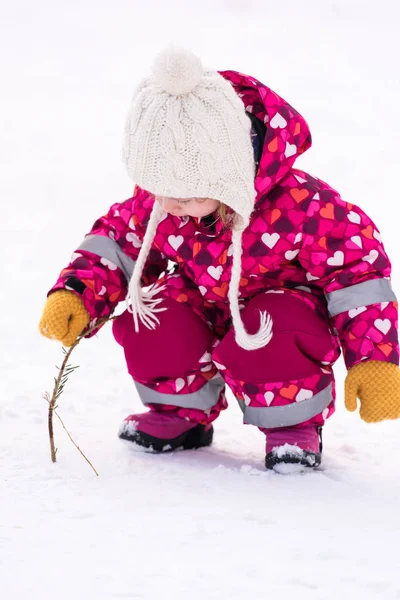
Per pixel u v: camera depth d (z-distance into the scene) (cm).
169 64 225
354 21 1355
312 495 233
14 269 517
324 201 252
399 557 193
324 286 259
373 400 247
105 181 738
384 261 253
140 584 178
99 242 272
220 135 229
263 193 249
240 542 199
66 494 227
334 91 1004
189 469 252
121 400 320
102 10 1444
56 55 1210
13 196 686
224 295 262
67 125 909
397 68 1114
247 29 1338
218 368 261
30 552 192
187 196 234
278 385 252
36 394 319
